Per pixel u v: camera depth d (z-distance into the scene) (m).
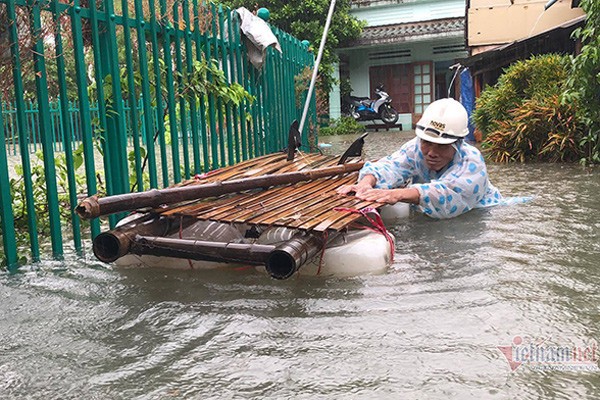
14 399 1.97
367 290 2.84
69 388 2.03
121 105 4.29
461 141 4.44
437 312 2.53
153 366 2.16
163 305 2.75
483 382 1.95
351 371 2.05
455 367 2.05
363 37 21.95
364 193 4.06
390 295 2.76
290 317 2.55
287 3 20.70
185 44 5.32
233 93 6.03
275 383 2.00
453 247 3.55
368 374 2.03
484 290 2.77
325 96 20.41
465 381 1.96
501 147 9.02
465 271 3.07
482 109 11.30
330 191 4.33
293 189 4.41
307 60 9.90
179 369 2.13
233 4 20.34
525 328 2.34
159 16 4.90
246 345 2.29
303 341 2.31
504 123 9.30
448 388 1.92
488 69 13.70
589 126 7.85
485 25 14.08
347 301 2.71
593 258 3.22
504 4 13.94
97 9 4.24
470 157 4.36
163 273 3.25
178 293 2.91
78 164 4.81
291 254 2.77
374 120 22.48
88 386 2.03
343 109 23.11
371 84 23.81
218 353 2.24
